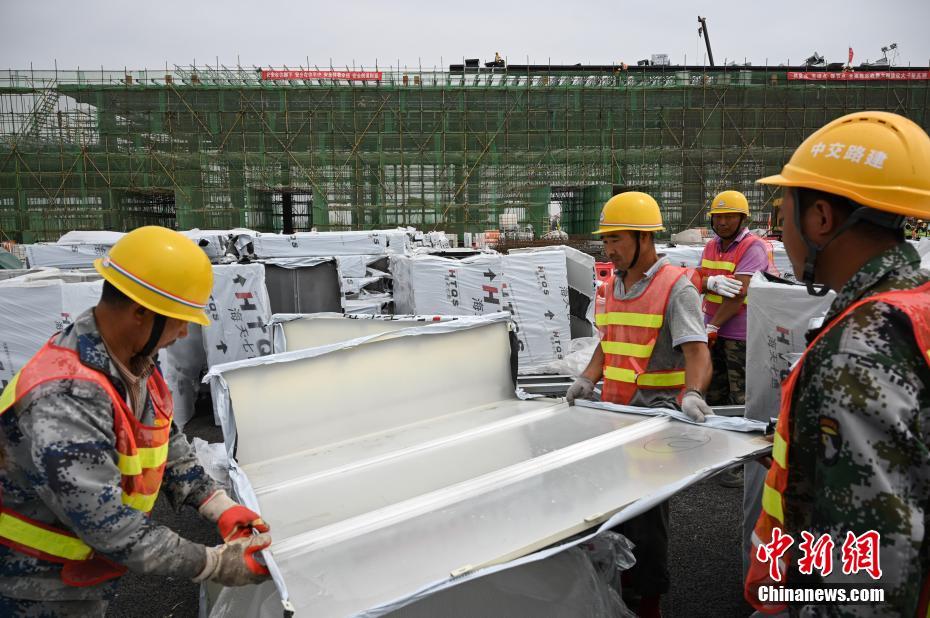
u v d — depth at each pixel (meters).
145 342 1.45
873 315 1.04
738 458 1.74
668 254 7.52
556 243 28.92
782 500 1.21
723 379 4.52
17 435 1.31
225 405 2.23
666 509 2.53
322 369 2.49
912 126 1.13
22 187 29.22
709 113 30.08
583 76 30.36
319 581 1.34
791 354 2.55
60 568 1.40
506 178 31.23
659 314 2.62
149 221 33.91
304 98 29.84
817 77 29.70
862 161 1.11
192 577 1.36
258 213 32.97
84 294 4.97
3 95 28.95
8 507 1.35
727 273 4.46
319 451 2.38
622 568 2.02
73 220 29.28
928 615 1.05
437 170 31.19
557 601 1.76
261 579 1.41
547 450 2.05
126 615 2.85
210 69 29.28
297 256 7.16
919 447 0.98
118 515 1.29
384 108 30.23
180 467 1.75
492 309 6.32
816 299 2.46
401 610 1.61
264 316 6.03
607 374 2.82
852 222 1.13
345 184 30.66
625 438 2.08
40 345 4.89
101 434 1.31
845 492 1.00
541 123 30.59
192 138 29.42
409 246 8.62
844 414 1.00
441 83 30.56
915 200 1.07
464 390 2.88
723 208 4.41
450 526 1.55
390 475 1.97
